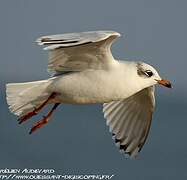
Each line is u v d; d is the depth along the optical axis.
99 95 9.05
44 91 9.15
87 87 9.00
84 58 8.86
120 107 10.11
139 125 10.11
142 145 10.16
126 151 10.24
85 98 9.12
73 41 7.78
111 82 8.95
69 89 9.04
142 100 9.89
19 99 9.13
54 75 9.26
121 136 10.21
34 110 9.12
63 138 28.97
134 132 10.16
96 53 8.73
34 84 9.11
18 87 9.12
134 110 10.07
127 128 10.18
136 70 9.15
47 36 7.82
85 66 8.99
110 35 7.93
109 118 10.14
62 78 9.05
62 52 8.81
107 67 8.93
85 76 8.98
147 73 9.23
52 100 9.19
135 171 22.58
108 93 9.05
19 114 9.19
